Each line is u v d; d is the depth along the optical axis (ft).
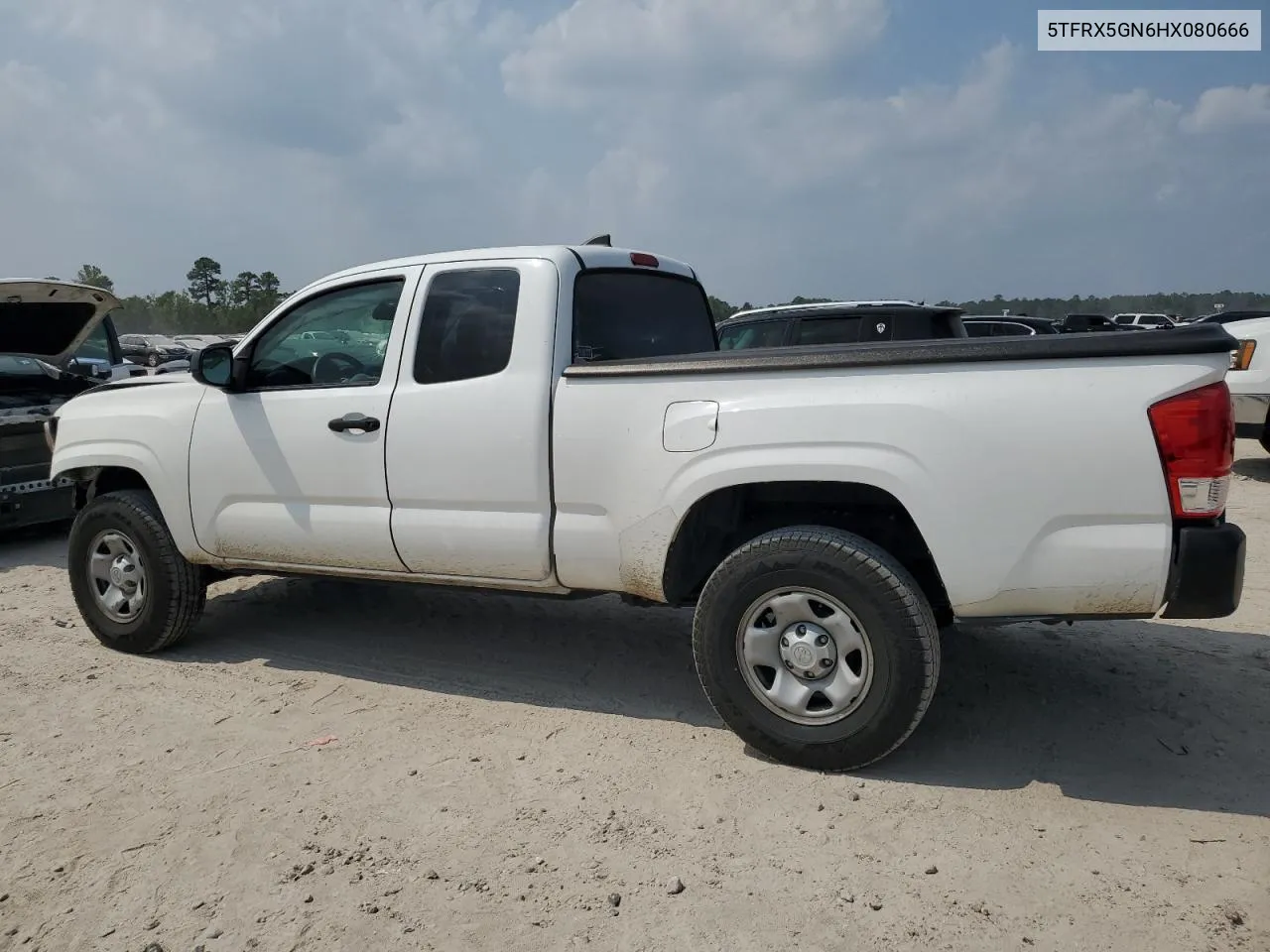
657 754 11.84
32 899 9.01
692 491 11.37
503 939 8.30
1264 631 15.97
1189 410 9.57
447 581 13.55
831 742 10.93
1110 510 9.84
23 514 23.70
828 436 10.71
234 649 16.02
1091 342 9.89
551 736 12.42
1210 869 9.16
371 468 13.44
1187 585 9.70
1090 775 11.09
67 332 27.14
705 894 8.88
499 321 12.87
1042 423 9.98
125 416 15.57
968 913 8.54
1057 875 9.11
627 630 16.81
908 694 10.55
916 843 9.70
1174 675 14.05
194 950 8.25
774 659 11.23
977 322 52.75
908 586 10.53
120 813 10.52
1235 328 29.84
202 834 10.07
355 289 14.16
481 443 12.63
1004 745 11.91
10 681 14.56
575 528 12.24
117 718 13.12
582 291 13.21
